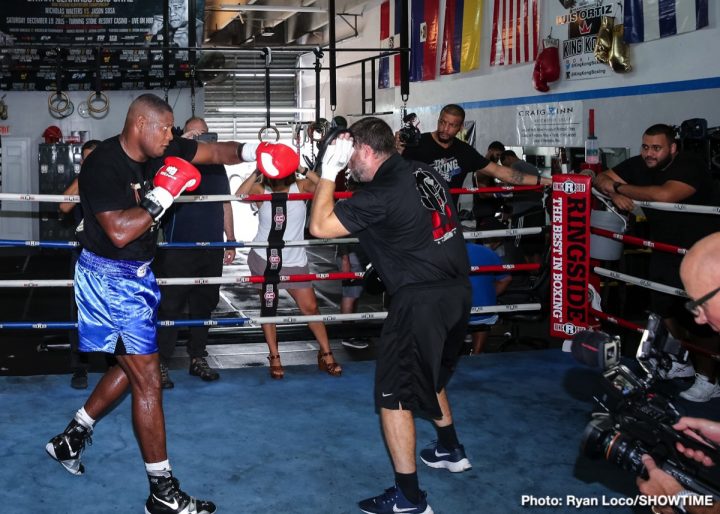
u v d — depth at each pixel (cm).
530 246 637
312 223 269
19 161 1031
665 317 424
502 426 365
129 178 271
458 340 289
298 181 448
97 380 430
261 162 296
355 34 1391
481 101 980
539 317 498
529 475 314
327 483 308
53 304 741
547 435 354
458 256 279
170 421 371
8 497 294
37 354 572
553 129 830
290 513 284
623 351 523
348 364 465
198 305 445
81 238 279
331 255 1123
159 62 874
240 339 496
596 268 443
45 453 334
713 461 162
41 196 394
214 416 379
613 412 166
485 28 959
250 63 1748
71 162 992
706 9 617
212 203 446
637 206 445
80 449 311
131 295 275
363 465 324
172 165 266
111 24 880
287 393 413
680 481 157
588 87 768
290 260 447
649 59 685
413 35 1140
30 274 951
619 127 727
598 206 511
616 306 656
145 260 279
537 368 452
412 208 267
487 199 674
